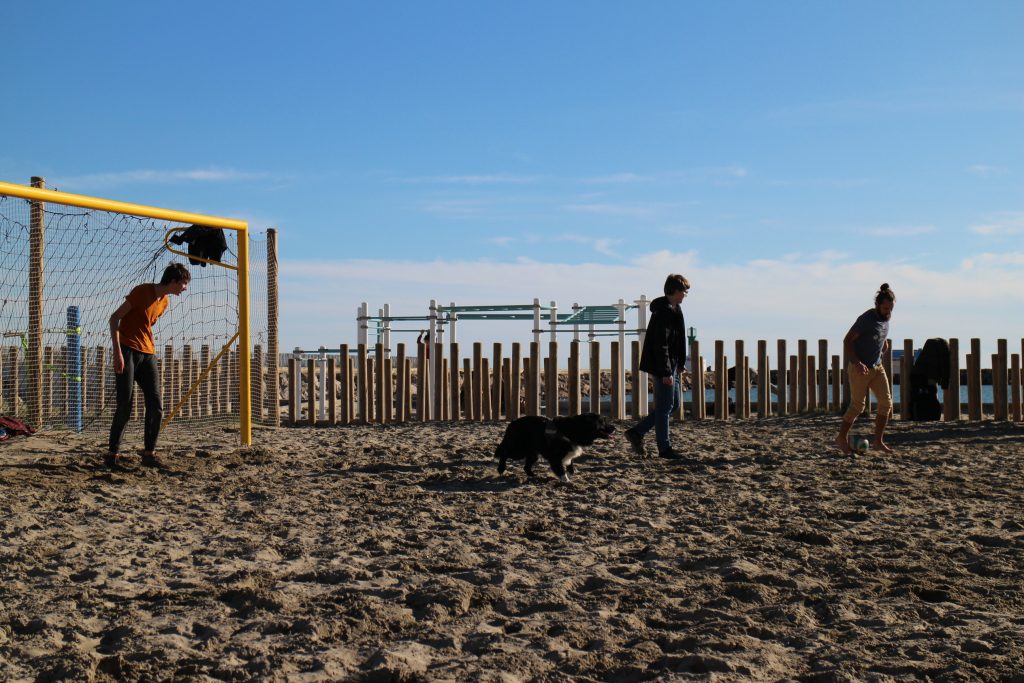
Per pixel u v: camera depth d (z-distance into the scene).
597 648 3.69
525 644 3.73
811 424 14.41
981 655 3.40
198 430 13.62
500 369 16.12
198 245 10.98
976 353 14.69
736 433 12.94
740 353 16.14
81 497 7.12
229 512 6.67
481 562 5.13
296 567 5.01
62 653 3.57
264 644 3.72
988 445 10.89
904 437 12.07
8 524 6.03
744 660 3.48
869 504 6.78
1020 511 6.47
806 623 3.97
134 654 3.59
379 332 20.03
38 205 10.90
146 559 5.20
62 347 11.88
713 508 6.73
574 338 18.69
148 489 7.63
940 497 7.09
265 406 15.06
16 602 4.33
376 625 3.97
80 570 4.95
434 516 6.52
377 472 8.81
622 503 7.00
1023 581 4.58
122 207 9.78
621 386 16.34
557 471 7.99
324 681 3.31
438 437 12.60
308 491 7.61
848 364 9.83
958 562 5.00
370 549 5.48
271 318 14.86
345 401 16.20
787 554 5.21
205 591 4.48
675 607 4.24
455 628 3.94
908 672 3.28
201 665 3.47
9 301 11.23
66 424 11.95
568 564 5.09
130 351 8.66
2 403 11.65
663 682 3.23
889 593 4.42
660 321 9.25
